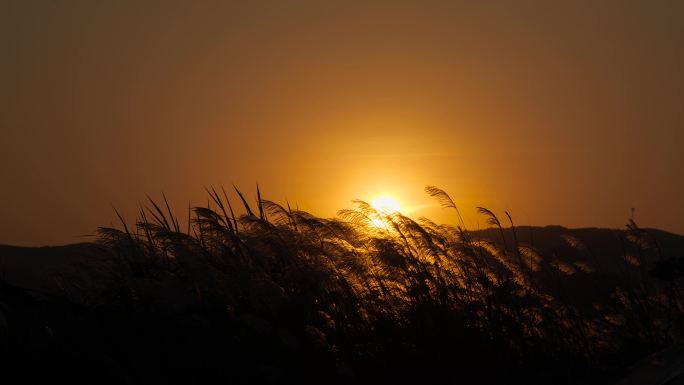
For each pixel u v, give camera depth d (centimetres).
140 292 936
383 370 949
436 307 1051
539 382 997
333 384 902
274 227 1086
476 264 1202
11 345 835
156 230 1092
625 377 742
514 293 1154
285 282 1054
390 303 1059
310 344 936
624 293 1241
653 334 1192
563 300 1193
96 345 860
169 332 900
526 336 1080
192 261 1000
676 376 668
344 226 1186
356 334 1001
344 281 1073
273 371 846
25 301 886
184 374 855
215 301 981
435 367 964
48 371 816
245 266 1037
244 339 921
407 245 1179
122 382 821
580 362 1066
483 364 991
